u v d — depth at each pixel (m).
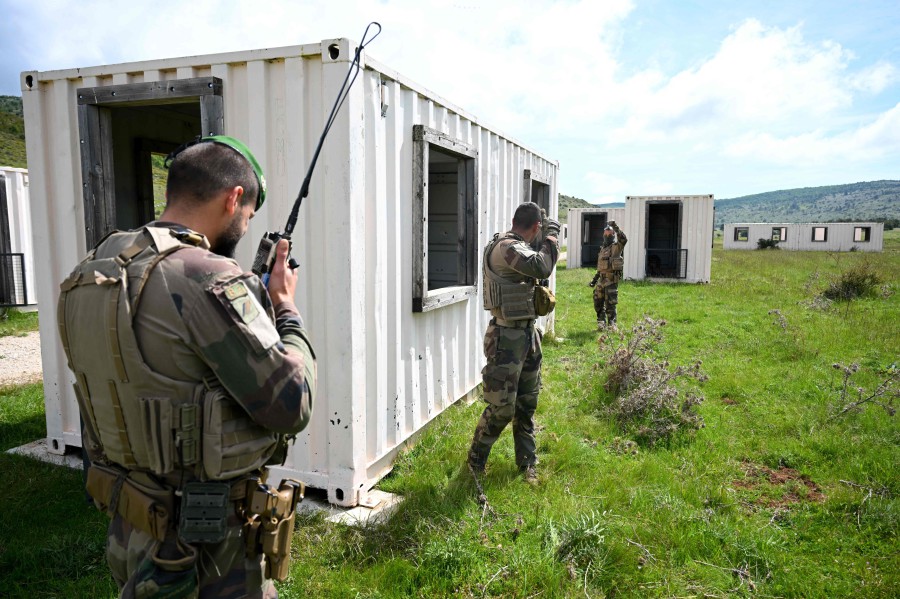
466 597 2.80
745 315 11.09
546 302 3.91
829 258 29.27
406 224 4.44
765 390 6.31
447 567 2.98
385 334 4.16
